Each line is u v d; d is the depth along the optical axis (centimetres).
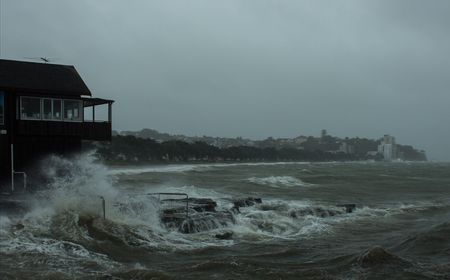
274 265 1264
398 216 2461
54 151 2288
